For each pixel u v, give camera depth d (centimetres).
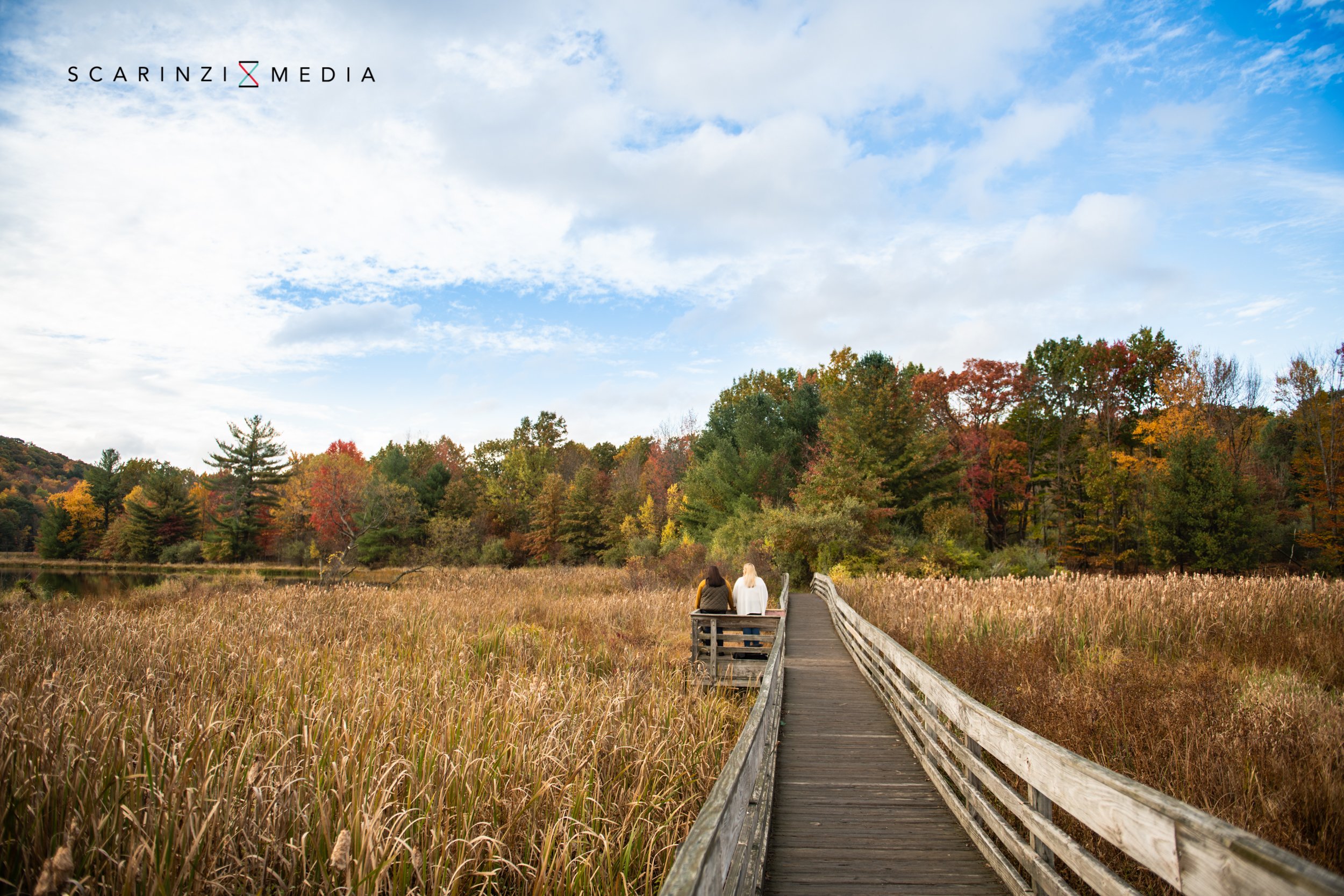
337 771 419
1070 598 1345
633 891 410
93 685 645
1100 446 4350
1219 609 1161
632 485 5997
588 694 774
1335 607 1158
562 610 1680
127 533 6078
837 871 413
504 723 582
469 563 5047
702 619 1093
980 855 438
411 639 1174
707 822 213
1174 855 199
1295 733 564
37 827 343
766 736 462
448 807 434
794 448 4012
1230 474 2864
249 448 6003
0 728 418
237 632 1086
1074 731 613
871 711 854
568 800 461
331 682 725
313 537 5869
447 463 8050
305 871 356
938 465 3516
